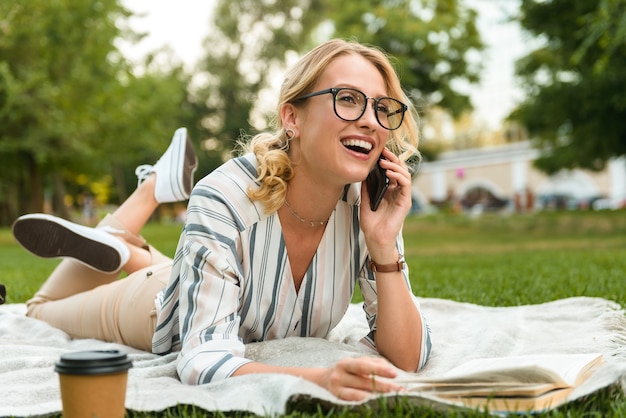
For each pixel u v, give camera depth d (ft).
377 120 7.45
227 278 7.52
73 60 64.23
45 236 10.80
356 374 6.10
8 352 9.14
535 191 156.97
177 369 7.28
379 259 7.93
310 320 8.36
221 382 6.61
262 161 7.75
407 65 86.48
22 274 24.16
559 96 63.26
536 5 61.52
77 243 10.87
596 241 50.08
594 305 12.25
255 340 8.40
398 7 91.91
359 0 92.02
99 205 162.50
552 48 65.77
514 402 5.78
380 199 7.87
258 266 7.88
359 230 8.34
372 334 8.41
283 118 7.80
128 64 67.77
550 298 14.30
